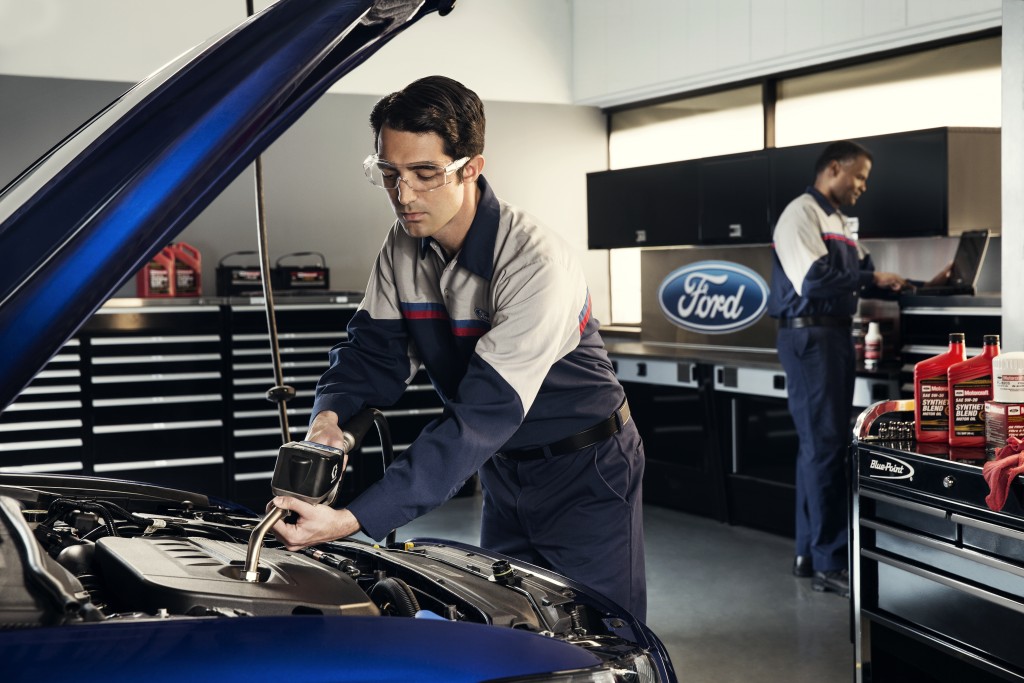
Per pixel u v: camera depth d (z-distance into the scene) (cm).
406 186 158
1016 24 271
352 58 134
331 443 158
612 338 642
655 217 566
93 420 517
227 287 561
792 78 571
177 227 127
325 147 619
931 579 232
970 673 236
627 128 677
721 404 502
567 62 671
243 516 184
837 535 395
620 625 135
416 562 154
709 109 617
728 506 507
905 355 442
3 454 502
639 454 202
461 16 640
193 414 535
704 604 382
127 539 136
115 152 101
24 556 107
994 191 446
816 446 398
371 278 198
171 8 575
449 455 148
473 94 162
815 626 356
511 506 199
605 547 194
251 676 93
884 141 455
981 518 219
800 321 400
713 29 566
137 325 522
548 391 188
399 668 98
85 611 105
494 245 178
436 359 194
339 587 125
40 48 554
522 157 665
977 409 244
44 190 100
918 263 505
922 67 506
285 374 549
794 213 400
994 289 467
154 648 95
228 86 103
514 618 128
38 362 103
